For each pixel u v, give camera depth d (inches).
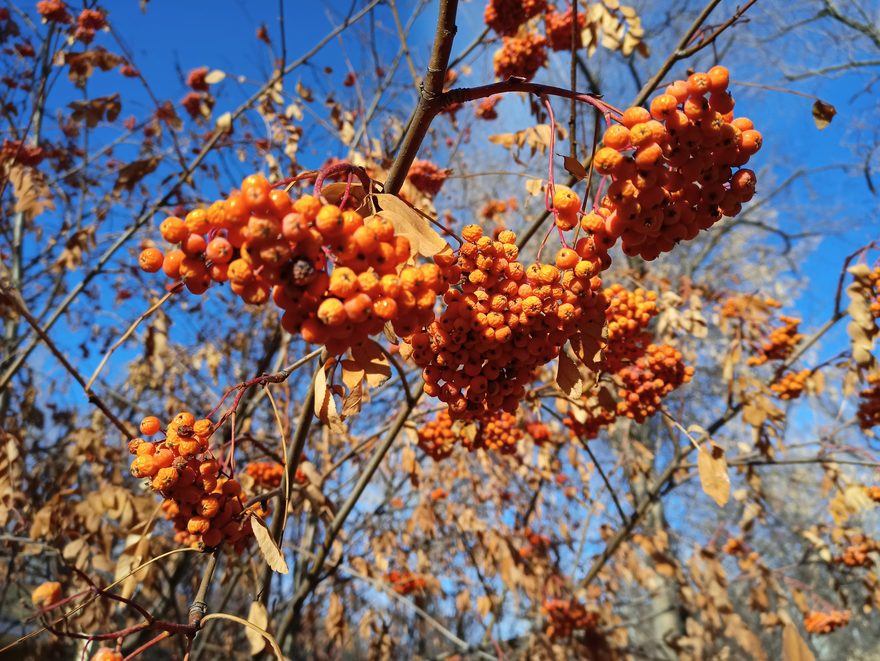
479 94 12.1
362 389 12.1
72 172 39.0
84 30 28.9
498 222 46.0
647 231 10.8
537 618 42.6
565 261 11.4
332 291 9.3
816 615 38.6
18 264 40.5
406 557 41.0
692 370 19.6
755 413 28.3
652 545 33.7
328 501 22.7
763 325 31.3
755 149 10.7
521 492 43.4
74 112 27.6
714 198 11.0
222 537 13.0
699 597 33.1
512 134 21.2
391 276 9.7
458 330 11.3
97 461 27.3
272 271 9.3
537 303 10.9
